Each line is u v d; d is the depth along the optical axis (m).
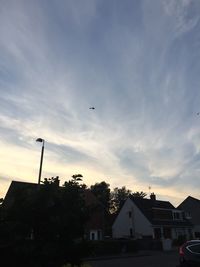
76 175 9.50
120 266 23.33
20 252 7.83
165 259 28.94
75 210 8.98
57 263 8.53
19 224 8.23
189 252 15.62
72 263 8.91
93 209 9.46
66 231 8.75
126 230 59.59
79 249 8.90
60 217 8.62
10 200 9.39
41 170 23.88
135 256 34.31
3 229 7.98
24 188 9.22
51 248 8.21
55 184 9.25
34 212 8.68
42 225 8.70
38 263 8.12
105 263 26.06
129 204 60.94
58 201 9.00
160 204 63.75
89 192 48.44
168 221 60.12
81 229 9.01
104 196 96.88
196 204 75.38
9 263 8.03
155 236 56.59
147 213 58.72
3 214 8.55
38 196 8.84
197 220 73.94
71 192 9.15
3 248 7.97
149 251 43.66
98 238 48.34
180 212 63.97
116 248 38.81
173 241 54.59
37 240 8.54
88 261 28.23
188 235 62.91
